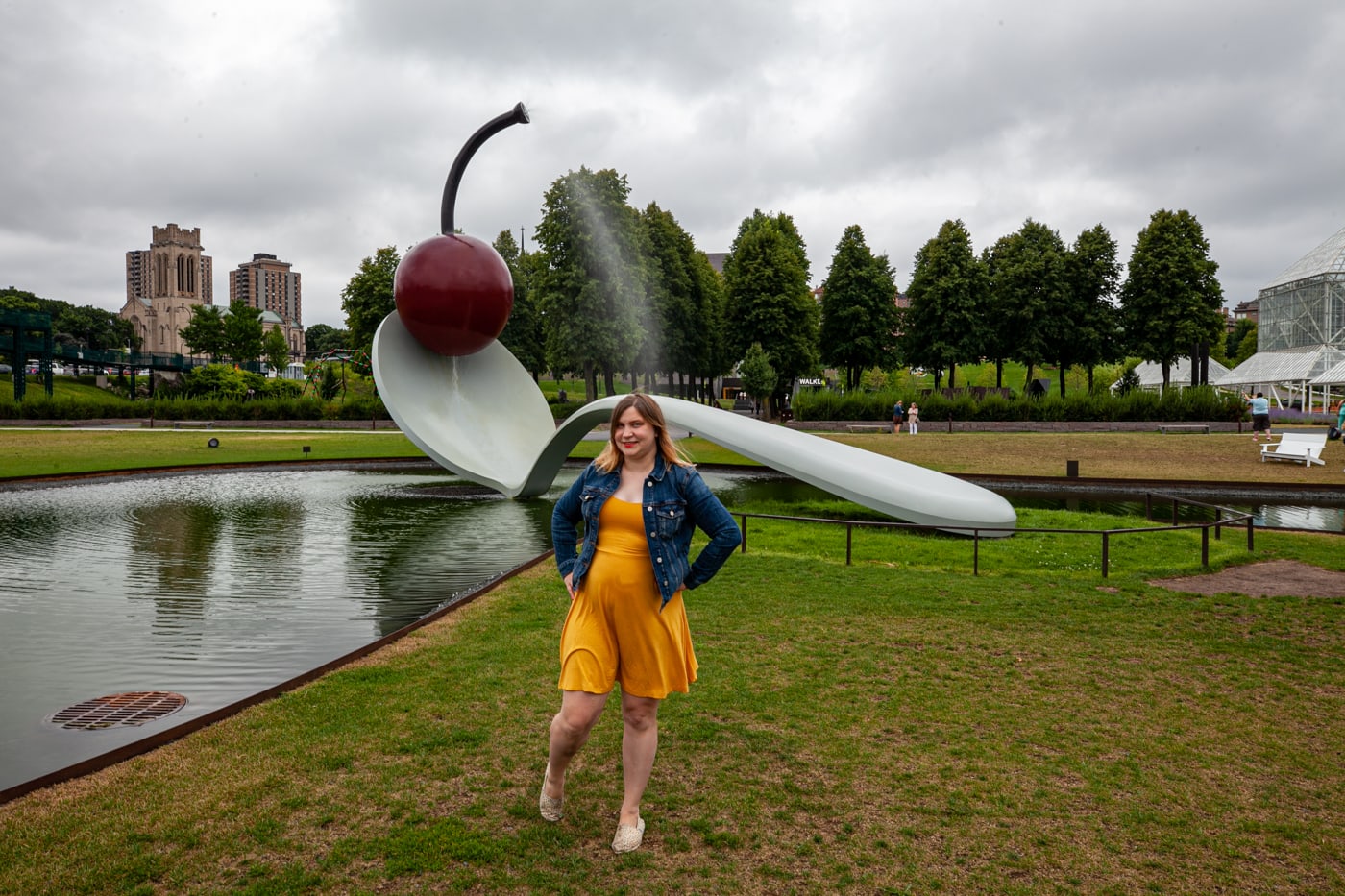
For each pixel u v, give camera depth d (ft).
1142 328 130.11
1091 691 15.42
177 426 127.24
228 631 21.33
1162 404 95.50
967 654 17.75
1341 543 33.22
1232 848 9.87
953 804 10.95
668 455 9.99
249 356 247.09
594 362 121.60
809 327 143.54
